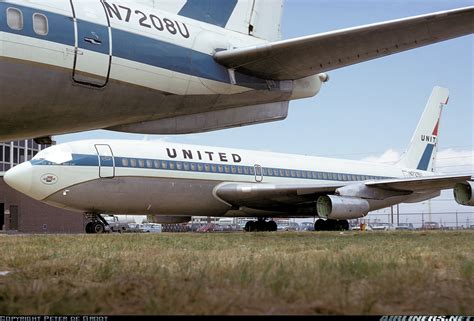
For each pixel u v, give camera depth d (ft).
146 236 56.49
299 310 12.94
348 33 23.06
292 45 24.38
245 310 12.90
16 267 24.27
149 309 12.99
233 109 28.81
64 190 70.23
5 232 128.36
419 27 22.31
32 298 14.87
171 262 24.86
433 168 127.13
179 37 25.39
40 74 21.59
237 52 25.62
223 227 194.18
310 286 15.60
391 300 14.47
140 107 24.91
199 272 19.25
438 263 23.98
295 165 98.58
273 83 28.09
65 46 21.86
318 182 100.68
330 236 56.03
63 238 52.42
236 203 88.02
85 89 22.85
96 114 24.12
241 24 30.17
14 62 20.95
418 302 14.28
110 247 36.55
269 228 103.30
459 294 15.58
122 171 74.08
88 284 18.28
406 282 16.92
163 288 15.61
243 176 89.20
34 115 22.72
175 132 27.71
